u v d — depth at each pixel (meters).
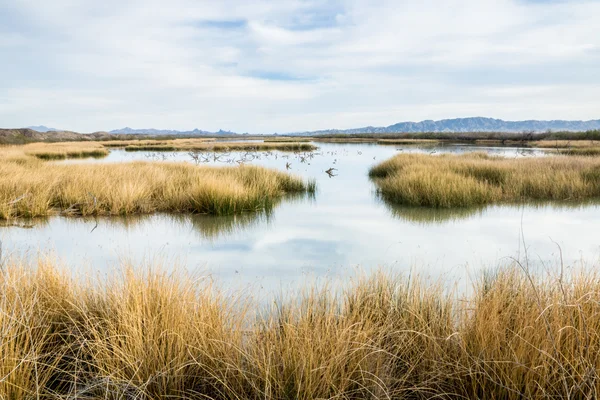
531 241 7.40
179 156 35.00
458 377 2.71
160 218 9.65
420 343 3.13
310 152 41.66
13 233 7.94
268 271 5.67
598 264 5.17
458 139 79.75
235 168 16.59
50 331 3.26
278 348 2.84
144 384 2.55
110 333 2.98
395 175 15.91
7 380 2.47
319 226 8.97
